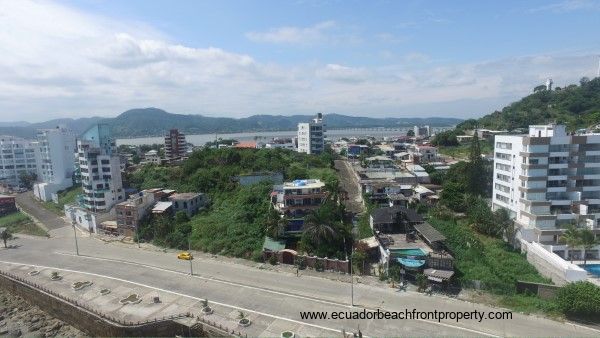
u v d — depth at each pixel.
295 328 55.59
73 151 169.62
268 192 114.00
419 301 61.84
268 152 162.62
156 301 65.44
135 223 102.38
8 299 78.44
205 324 57.44
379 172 136.62
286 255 80.38
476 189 111.12
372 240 81.25
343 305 61.50
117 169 124.56
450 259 67.81
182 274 76.88
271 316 59.16
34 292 74.00
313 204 94.62
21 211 140.62
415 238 79.88
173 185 134.62
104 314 62.53
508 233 86.81
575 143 83.81
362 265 74.31
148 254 90.12
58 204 145.75
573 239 71.88
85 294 70.00
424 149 179.25
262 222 95.56
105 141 159.00
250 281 72.19
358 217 98.25
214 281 72.88
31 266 85.81
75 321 66.50
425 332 53.28
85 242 102.19
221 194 120.50
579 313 54.81
